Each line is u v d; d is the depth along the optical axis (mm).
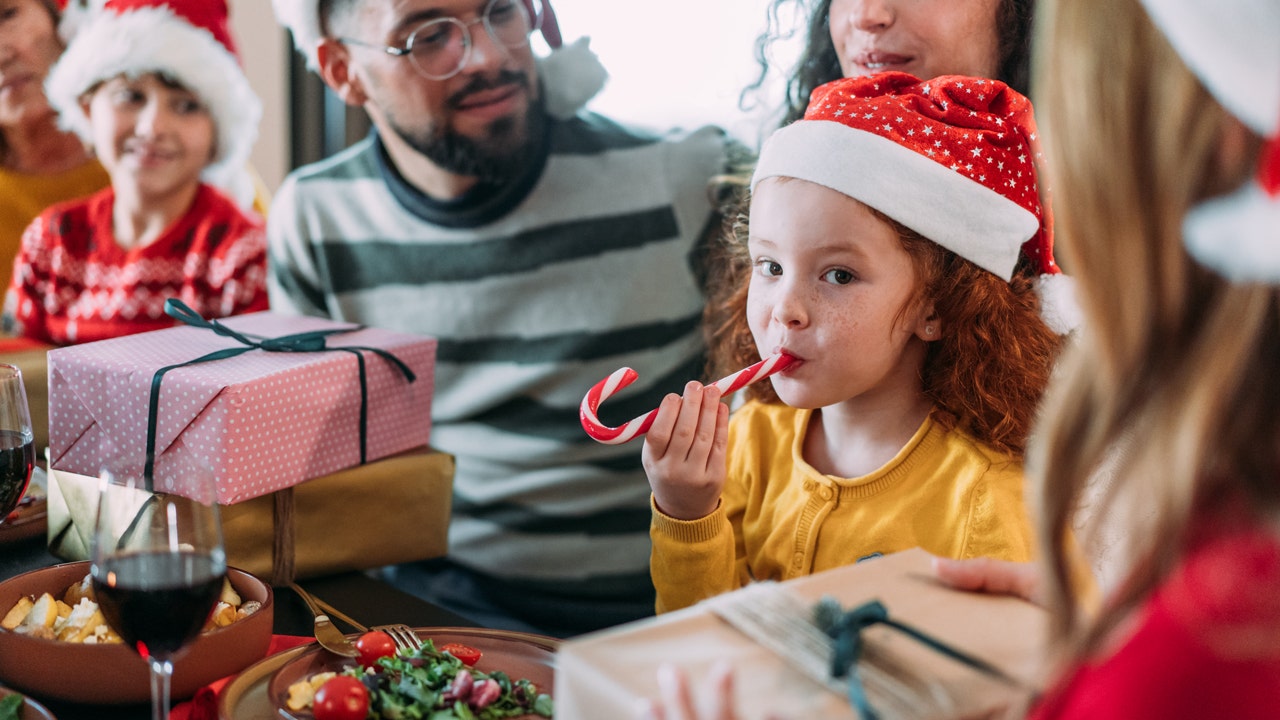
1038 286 1035
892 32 1153
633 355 1662
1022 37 1165
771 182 968
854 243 917
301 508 1127
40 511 1192
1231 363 443
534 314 1695
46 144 1970
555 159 1645
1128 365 474
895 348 958
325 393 1119
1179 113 458
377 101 1648
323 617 925
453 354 1768
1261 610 423
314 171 1819
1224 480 450
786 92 1406
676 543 1007
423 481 1219
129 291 1819
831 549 1015
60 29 1937
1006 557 926
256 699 794
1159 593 459
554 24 1606
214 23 1787
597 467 1680
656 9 1600
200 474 752
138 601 711
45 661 816
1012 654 582
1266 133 428
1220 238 428
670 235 1630
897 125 923
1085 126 485
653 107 1647
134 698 832
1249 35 414
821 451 1088
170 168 1774
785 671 565
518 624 1685
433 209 1711
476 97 1605
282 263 1850
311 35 1655
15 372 1003
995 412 973
